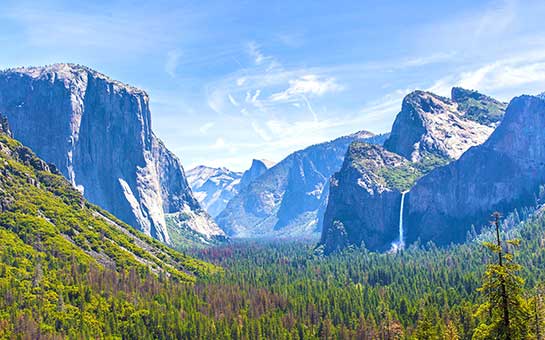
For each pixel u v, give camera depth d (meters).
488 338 78.88
